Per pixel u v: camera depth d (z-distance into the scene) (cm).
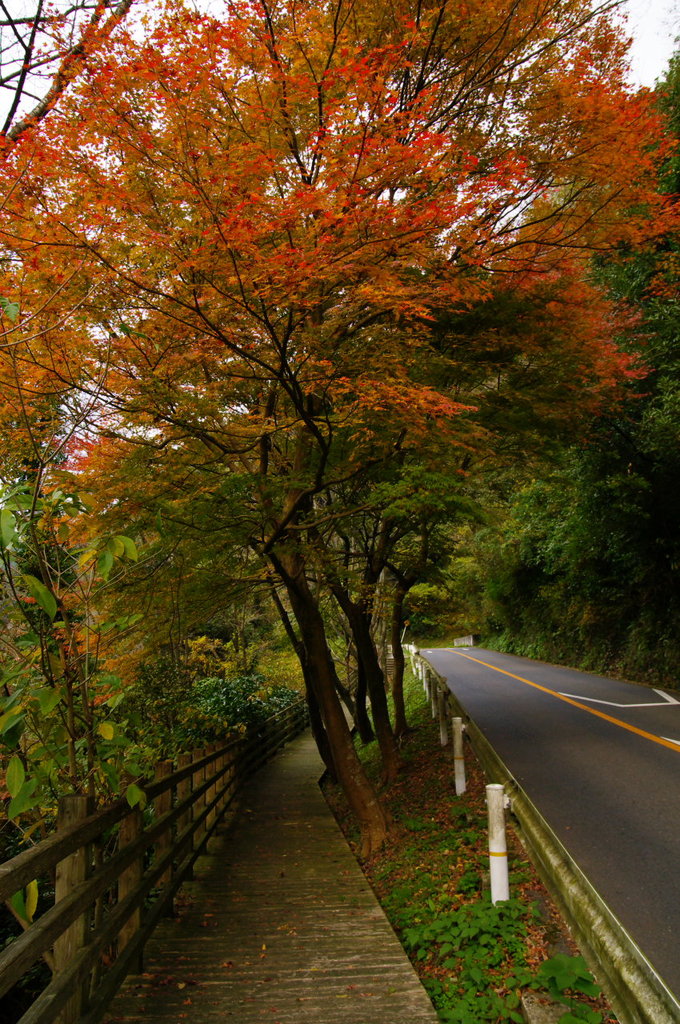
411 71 672
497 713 1364
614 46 692
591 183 661
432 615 1424
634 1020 320
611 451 1499
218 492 661
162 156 484
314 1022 382
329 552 919
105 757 441
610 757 900
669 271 1064
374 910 592
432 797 934
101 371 568
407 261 560
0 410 511
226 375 663
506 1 605
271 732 1809
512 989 389
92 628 434
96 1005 348
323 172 495
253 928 547
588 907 407
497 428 844
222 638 2105
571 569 2055
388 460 776
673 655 1619
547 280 808
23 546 428
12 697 353
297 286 490
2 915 714
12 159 468
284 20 588
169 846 582
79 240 483
